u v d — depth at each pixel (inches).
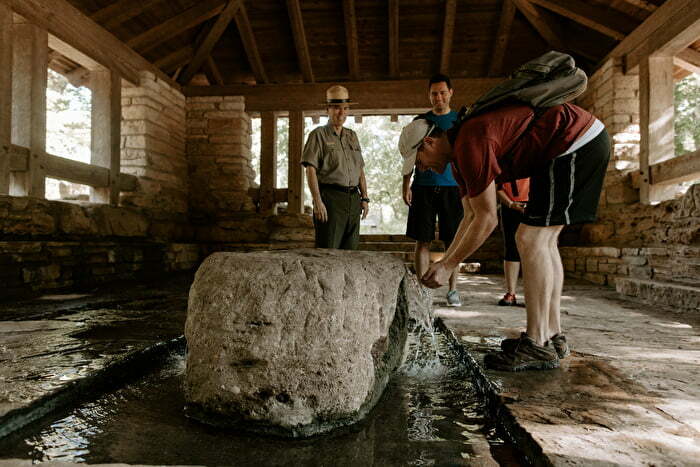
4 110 209.2
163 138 343.0
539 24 323.6
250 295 67.2
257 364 65.4
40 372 81.1
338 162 150.1
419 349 115.6
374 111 373.4
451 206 154.3
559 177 81.7
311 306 66.2
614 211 284.4
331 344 65.8
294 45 368.5
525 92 79.0
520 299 181.3
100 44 279.4
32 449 58.9
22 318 140.2
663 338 110.7
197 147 379.2
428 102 362.6
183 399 78.7
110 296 192.4
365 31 354.3
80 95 783.1
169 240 340.5
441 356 109.3
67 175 250.7
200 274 72.4
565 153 80.8
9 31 212.4
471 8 335.0
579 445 53.5
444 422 70.2
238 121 375.2
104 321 135.0
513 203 152.0
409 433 66.2
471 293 201.9
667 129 255.3
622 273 232.7
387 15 342.0
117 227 275.9
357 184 156.9
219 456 58.2
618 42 305.1
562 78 79.9
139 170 321.1
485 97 81.7
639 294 181.8
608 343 105.3
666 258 195.3
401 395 82.4
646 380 78.0
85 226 246.4
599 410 64.6
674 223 219.0
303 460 57.6
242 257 72.9
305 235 359.9
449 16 322.0
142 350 98.3
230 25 362.9
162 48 346.0
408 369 99.1
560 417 62.0
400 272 86.8
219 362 66.6
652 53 251.8
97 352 96.1
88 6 269.9
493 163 76.4
